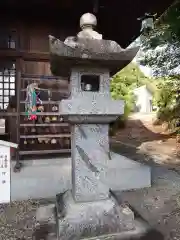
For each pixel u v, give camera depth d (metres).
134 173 4.58
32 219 3.18
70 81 2.87
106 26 7.16
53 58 2.58
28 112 4.62
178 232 2.80
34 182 4.07
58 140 5.67
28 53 6.22
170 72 11.84
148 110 24.41
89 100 2.65
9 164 3.87
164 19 8.61
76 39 2.60
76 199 2.74
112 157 5.18
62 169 4.55
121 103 2.74
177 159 7.82
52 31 6.54
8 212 3.45
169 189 4.52
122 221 2.75
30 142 5.54
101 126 2.82
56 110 5.51
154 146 10.92
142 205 3.72
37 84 5.23
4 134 5.98
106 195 2.83
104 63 2.66
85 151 2.77
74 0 5.66
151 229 2.84
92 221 2.62
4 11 6.15
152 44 10.88
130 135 15.09
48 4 5.84
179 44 9.98
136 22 6.78
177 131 13.90
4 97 6.64
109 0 5.63
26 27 6.36
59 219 2.59
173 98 14.84
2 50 6.06
